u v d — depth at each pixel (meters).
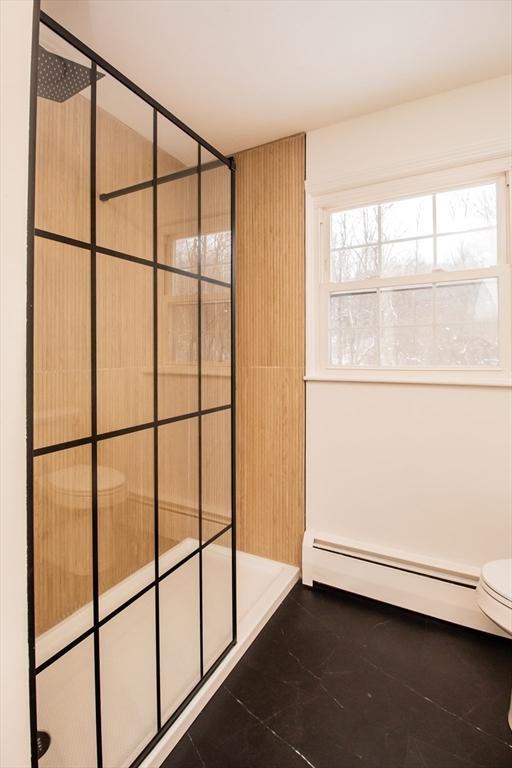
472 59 1.61
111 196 1.19
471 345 1.88
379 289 2.07
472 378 1.84
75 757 1.05
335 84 1.76
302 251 2.18
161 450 1.40
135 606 1.28
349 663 1.62
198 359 1.57
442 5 1.35
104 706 1.16
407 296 2.01
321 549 2.13
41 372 1.01
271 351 2.29
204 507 1.60
